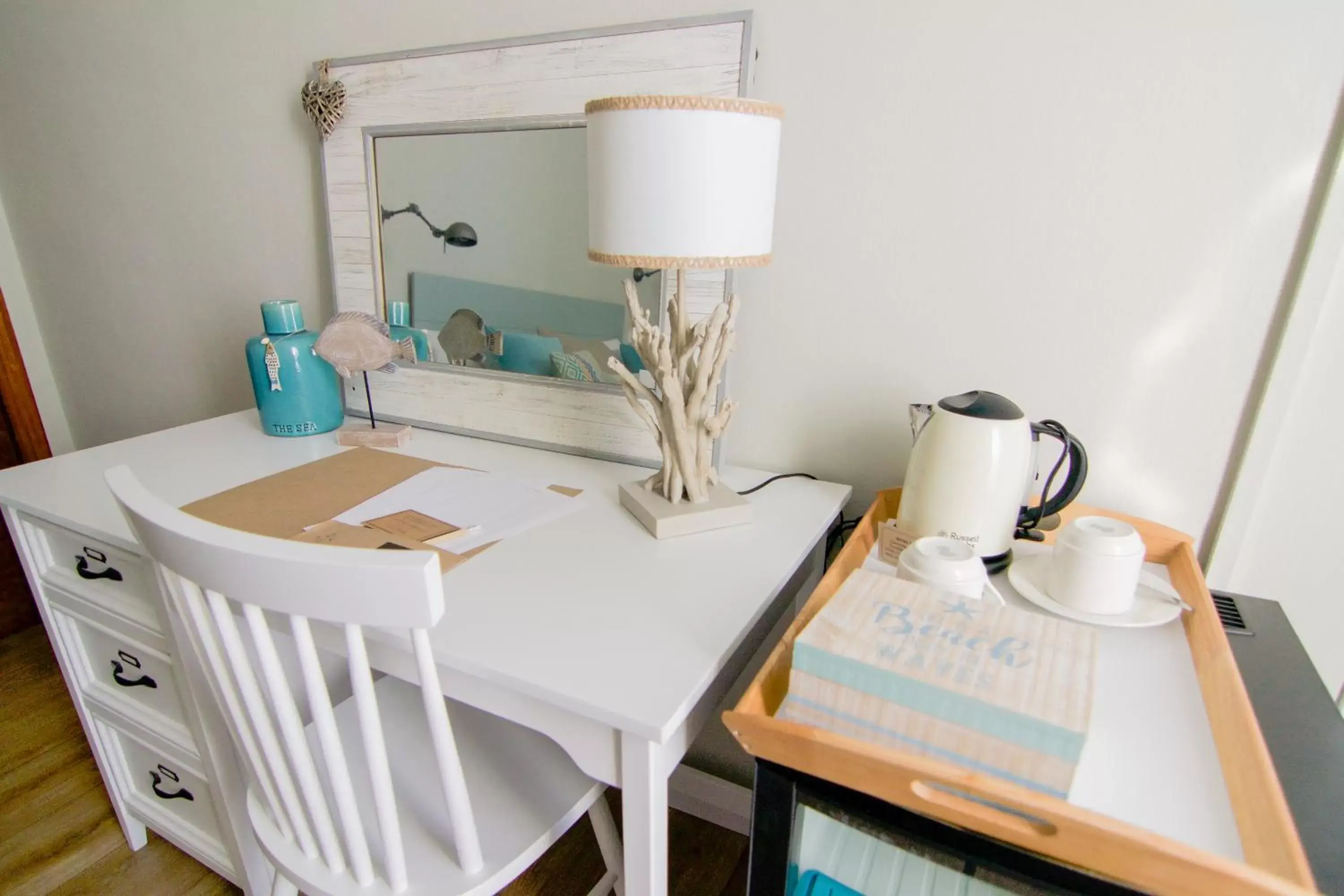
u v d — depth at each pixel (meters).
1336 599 0.91
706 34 1.01
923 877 0.59
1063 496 0.88
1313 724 0.64
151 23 1.51
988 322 0.99
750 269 1.10
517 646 0.69
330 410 1.38
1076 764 0.49
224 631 0.65
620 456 1.21
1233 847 0.49
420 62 1.22
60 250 1.91
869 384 1.09
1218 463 0.91
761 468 1.22
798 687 0.57
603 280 1.15
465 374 1.32
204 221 1.64
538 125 1.13
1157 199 0.86
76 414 2.14
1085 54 0.86
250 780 0.89
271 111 1.45
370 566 0.55
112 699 1.21
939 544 0.73
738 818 1.40
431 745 0.97
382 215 1.33
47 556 1.17
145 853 1.36
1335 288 0.80
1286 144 0.79
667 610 0.76
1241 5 0.78
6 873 1.30
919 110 0.96
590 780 0.92
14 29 1.70
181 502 1.03
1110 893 0.48
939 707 0.52
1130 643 0.72
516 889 1.28
